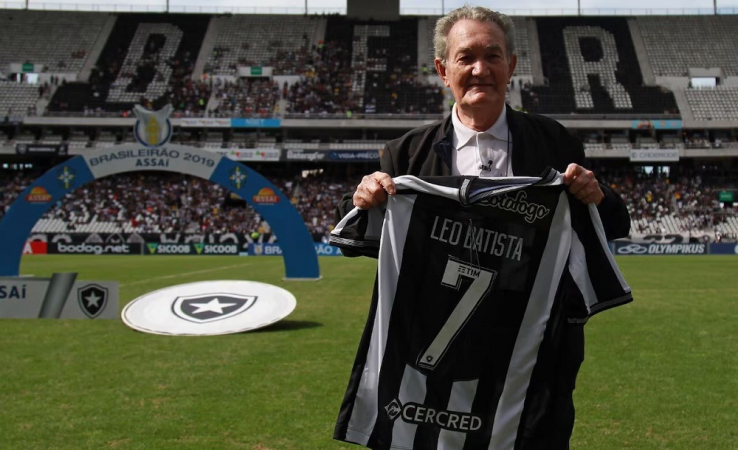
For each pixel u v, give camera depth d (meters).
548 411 2.65
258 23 49.22
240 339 8.66
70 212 40.09
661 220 40.44
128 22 48.62
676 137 43.06
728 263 26.59
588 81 44.31
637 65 45.41
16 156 44.25
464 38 2.70
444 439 2.68
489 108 2.73
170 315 9.46
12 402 5.64
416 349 2.73
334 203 42.62
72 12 48.78
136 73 44.91
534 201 2.72
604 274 2.69
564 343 2.69
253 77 45.19
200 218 40.16
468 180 2.68
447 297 2.74
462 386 2.70
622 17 49.06
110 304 10.28
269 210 17.61
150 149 16.91
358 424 2.71
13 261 17.47
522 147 2.77
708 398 5.71
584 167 2.79
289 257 17.86
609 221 2.79
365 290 15.14
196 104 42.94
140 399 5.72
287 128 42.91
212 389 6.04
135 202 41.47
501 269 2.73
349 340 8.58
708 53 45.94
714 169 44.59
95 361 7.30
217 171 17.16
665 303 12.62
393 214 2.77
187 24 48.84
